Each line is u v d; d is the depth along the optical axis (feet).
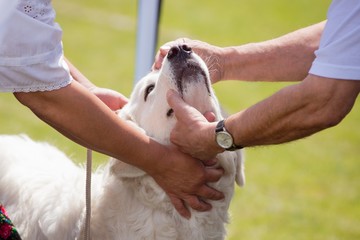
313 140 30.73
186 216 12.90
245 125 11.56
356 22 10.30
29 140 15.69
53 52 11.07
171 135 12.57
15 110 30.48
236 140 11.80
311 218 23.11
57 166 14.67
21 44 10.71
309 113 10.95
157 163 12.26
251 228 22.16
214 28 46.21
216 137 11.91
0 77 10.83
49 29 10.93
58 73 11.16
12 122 28.68
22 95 11.25
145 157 12.13
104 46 40.91
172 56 12.87
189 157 12.47
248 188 25.30
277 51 14.51
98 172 14.17
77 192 13.70
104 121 11.66
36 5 10.79
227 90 35.83
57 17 46.03
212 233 13.29
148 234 12.90
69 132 11.76
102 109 11.68
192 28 45.57
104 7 49.29
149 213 12.92
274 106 11.19
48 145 15.70
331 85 10.52
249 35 45.16
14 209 14.08
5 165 14.64
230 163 13.16
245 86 36.73
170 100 12.57
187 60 12.79
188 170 12.42
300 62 14.44
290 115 11.12
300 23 49.57
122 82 34.73
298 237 21.65
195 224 13.01
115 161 12.75
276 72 14.55
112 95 14.37
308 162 28.14
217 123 11.98
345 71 10.37
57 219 13.46
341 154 29.14
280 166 27.61
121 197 13.06
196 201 12.75
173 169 12.40
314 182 26.13
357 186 25.94
